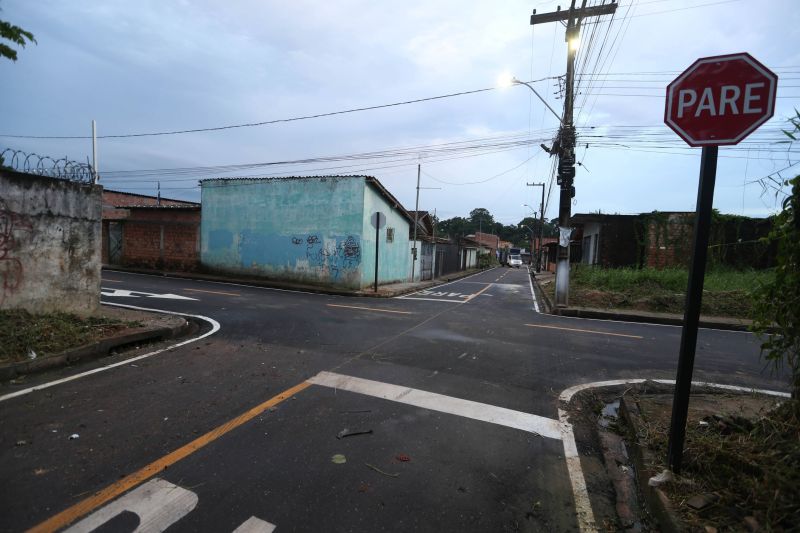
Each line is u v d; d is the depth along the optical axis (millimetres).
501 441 3707
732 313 11875
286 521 2533
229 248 18375
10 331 5535
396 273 20344
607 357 6820
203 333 7434
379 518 2604
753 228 17172
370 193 16719
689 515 2525
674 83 2930
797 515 2318
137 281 15320
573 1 12484
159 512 2562
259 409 4121
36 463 3041
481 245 56344
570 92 13227
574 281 17312
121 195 28812
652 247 18375
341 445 3479
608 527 2664
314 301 12273
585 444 3766
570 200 12914
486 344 7324
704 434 3371
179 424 3750
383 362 5875
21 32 5328
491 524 2615
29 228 6508
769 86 2637
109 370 5238
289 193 17188
